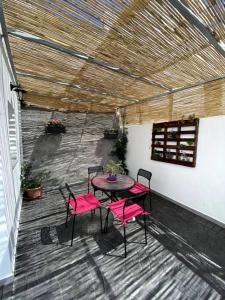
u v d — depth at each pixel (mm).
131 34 1465
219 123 2721
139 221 2764
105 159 5070
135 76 2379
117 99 3857
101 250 2057
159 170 3900
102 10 1206
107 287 1570
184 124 3250
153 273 1739
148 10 1192
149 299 1463
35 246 2102
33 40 1619
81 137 4656
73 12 1240
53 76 2514
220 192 2723
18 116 3486
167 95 3297
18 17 1315
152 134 4039
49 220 2725
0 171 1504
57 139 4309
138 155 4570
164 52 1719
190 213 3104
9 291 1517
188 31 1382
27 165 3748
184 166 3305
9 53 1832
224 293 1535
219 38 1448
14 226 2113
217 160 2756
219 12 1160
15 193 2428
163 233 2453
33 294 1493
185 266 1843
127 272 1742
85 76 2469
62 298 1461
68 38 1576
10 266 1620
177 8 1157
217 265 1870
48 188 4227
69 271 1739
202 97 2820
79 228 2512
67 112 4418
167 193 3705
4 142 1707
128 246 2141
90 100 3982
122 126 5133
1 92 1642
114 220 2760
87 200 2539
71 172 4566
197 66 1979
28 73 2420
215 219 2789
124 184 2701
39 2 1158
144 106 4141
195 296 1500
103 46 1680
